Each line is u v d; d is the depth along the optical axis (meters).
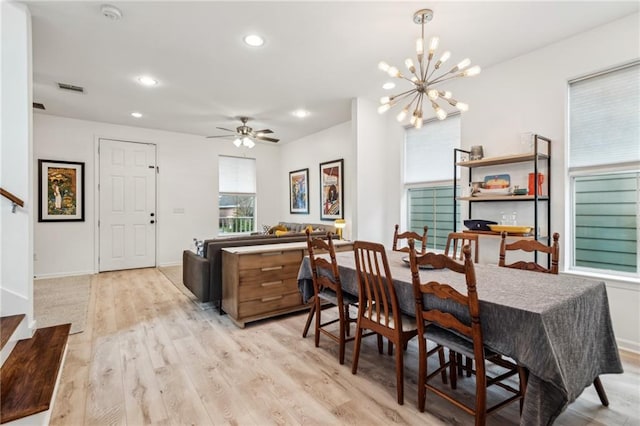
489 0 2.22
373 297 2.16
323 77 3.52
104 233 5.34
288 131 6.02
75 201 5.09
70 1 2.20
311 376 2.13
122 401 1.84
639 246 2.52
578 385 1.47
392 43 2.80
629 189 2.58
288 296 3.27
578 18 2.46
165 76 3.46
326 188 5.82
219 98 4.16
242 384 2.03
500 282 1.79
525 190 2.87
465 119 3.51
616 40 2.49
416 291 1.72
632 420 1.68
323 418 1.70
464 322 1.60
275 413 1.74
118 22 2.45
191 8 2.29
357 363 2.16
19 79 2.27
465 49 2.93
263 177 7.12
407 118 4.26
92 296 3.95
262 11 2.33
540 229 2.93
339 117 5.07
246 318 3.00
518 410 1.79
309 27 2.54
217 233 6.48
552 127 2.85
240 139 4.97
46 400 1.58
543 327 1.29
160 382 2.04
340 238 4.50
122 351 2.47
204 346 2.58
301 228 5.89
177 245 6.04
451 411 1.77
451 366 1.99
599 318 1.70
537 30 2.62
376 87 3.81
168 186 5.94
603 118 2.62
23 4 2.25
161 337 2.74
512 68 3.11
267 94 4.03
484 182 3.30
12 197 2.17
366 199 4.24
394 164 4.41
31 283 2.36
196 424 1.66
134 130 5.61
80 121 5.14
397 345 1.84
